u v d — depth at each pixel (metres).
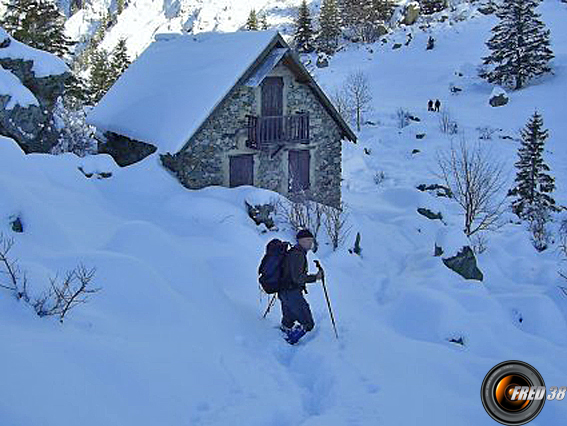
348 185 27.23
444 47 57.88
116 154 19.44
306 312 7.61
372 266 15.47
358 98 40.44
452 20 65.31
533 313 12.27
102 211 12.39
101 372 4.97
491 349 9.72
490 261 16.66
